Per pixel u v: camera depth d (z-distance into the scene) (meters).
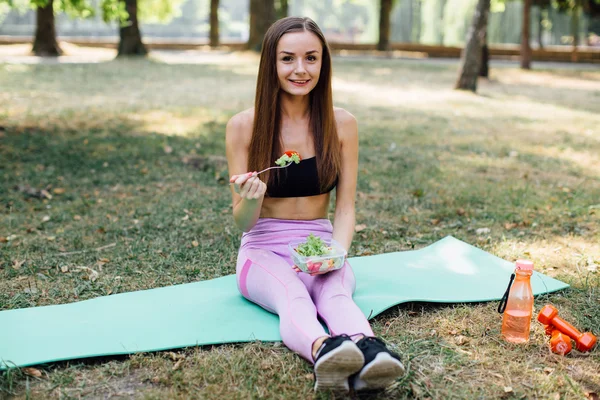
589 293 3.45
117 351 2.72
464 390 2.50
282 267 2.95
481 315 3.16
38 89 11.75
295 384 2.52
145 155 6.86
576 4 21.53
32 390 2.49
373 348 2.33
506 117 10.35
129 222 4.73
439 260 3.91
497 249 4.21
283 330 2.68
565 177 6.35
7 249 4.12
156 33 56.75
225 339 2.83
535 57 26.02
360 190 5.70
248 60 19.89
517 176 6.35
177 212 4.98
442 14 40.19
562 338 2.78
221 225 4.69
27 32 42.31
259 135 3.11
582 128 9.40
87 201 5.23
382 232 4.59
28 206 5.09
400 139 8.12
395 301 3.20
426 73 17.75
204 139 7.83
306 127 3.17
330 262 2.85
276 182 3.14
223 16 56.19
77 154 6.79
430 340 2.91
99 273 3.75
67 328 2.93
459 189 5.77
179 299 3.27
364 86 14.23
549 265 3.92
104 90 12.10
